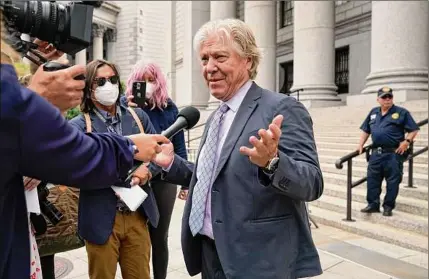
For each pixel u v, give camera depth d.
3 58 1.21
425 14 10.84
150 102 3.50
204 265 2.15
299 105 1.97
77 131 1.31
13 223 1.33
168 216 3.42
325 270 4.27
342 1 18.78
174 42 27.27
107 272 2.64
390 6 10.98
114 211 2.56
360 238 5.50
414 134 5.77
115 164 1.38
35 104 1.19
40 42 1.67
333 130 10.80
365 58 17.69
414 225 5.40
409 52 10.82
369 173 6.02
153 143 1.60
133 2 45.00
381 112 5.95
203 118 17.25
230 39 1.95
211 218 1.97
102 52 44.00
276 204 1.90
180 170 2.37
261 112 1.95
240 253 1.86
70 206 2.60
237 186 1.89
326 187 7.55
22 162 1.22
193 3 20.88
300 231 2.02
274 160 1.67
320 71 14.09
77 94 1.51
